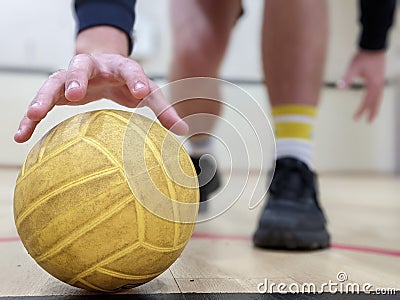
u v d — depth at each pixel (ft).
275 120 3.02
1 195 5.63
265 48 3.03
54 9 10.81
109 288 1.65
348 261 2.39
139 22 11.01
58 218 1.53
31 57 10.76
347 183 9.09
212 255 2.52
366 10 3.60
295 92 2.95
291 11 2.91
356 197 6.55
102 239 1.52
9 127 10.40
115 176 1.53
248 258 2.45
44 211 1.55
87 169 1.53
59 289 1.79
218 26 3.90
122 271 1.58
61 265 1.58
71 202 1.52
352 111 12.23
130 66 1.86
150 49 11.07
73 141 1.59
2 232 3.19
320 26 2.98
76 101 1.75
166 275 2.04
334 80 12.02
